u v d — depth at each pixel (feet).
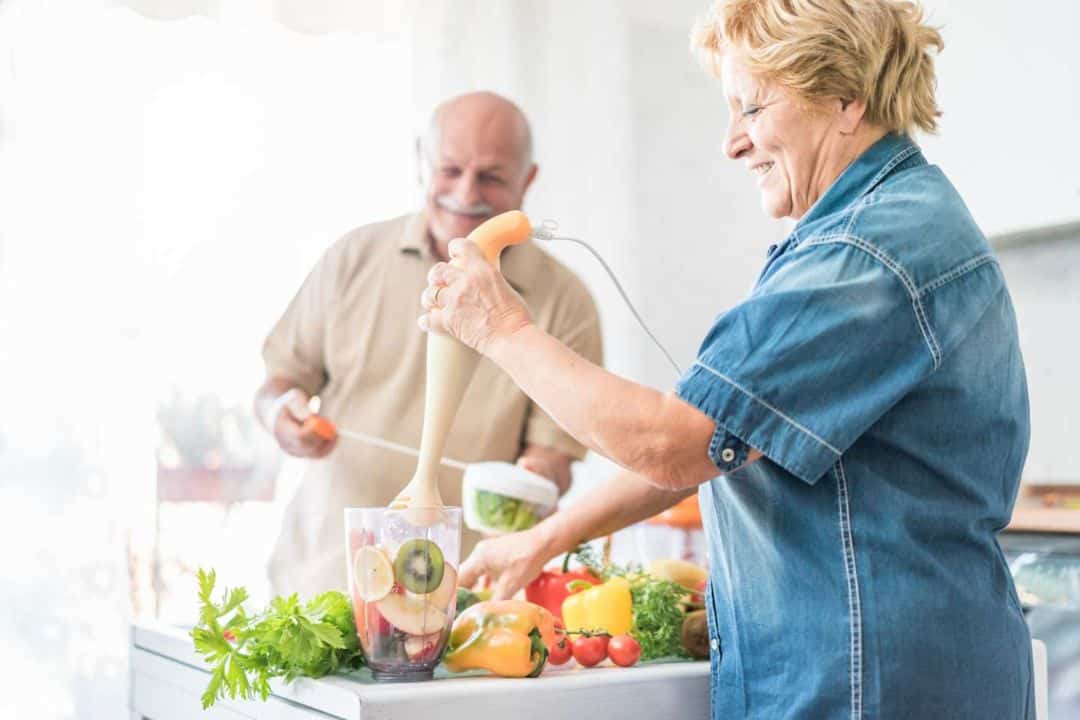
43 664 7.79
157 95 8.15
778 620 3.57
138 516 8.03
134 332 8.07
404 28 8.79
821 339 3.33
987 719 3.52
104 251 8.02
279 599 3.89
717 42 4.02
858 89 3.68
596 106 9.26
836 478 3.51
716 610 3.84
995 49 8.39
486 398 8.46
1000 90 8.35
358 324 8.55
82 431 7.95
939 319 3.44
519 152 8.95
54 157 7.91
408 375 8.58
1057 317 8.05
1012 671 3.62
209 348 8.25
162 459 8.11
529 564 4.65
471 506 5.85
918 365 3.40
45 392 7.87
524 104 9.02
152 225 8.13
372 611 3.66
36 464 7.84
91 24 8.00
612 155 9.29
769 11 3.70
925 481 3.55
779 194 3.92
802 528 3.54
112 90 8.04
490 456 8.43
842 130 3.76
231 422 8.27
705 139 9.65
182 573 8.13
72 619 7.86
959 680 3.48
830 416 3.33
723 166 9.71
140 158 8.11
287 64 8.46
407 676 3.67
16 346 7.80
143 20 8.12
